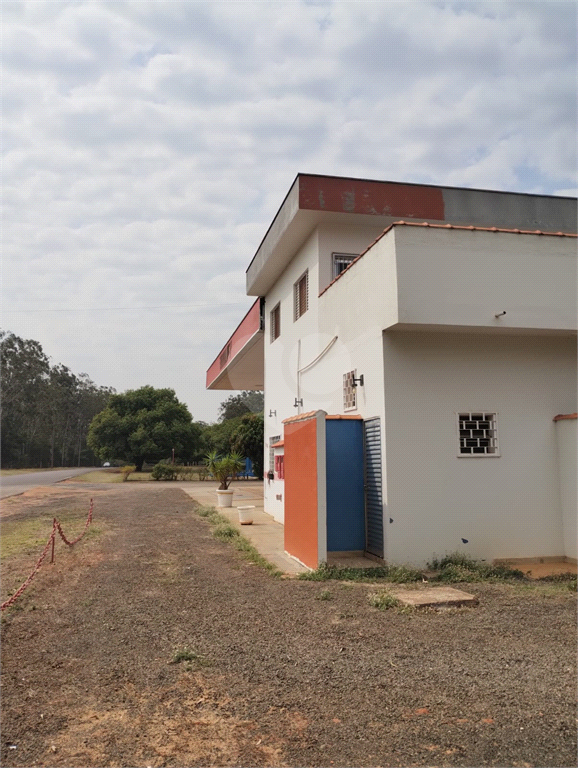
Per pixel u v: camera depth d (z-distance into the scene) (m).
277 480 15.27
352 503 9.73
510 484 9.24
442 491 9.00
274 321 16.89
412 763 3.20
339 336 10.98
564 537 9.30
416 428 9.02
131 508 18.64
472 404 9.24
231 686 4.28
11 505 19.83
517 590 7.33
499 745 3.39
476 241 8.80
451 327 8.77
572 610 6.37
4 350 74.44
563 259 9.09
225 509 18.12
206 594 7.15
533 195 12.13
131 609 6.44
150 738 3.50
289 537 10.05
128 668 4.65
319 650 5.06
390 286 8.63
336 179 11.27
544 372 9.55
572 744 3.39
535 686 4.23
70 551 10.34
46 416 80.44
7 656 4.94
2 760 3.25
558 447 9.46
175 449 54.44
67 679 4.43
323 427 8.70
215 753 3.33
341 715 3.79
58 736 3.53
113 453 54.72
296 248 13.72
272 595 7.10
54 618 6.09
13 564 9.12
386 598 6.63
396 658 4.85
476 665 4.67
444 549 8.92
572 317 9.01
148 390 57.25
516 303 8.82
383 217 11.52
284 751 3.34
